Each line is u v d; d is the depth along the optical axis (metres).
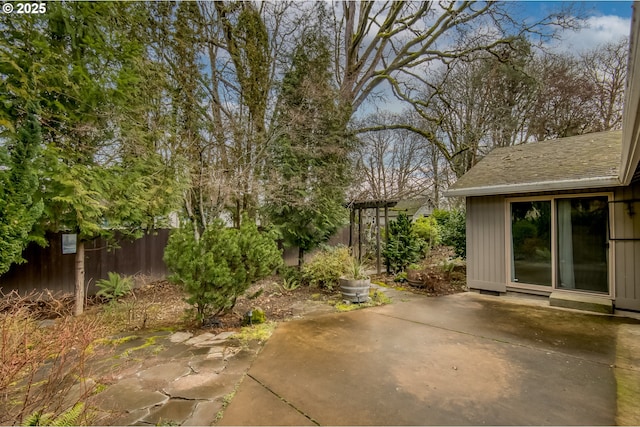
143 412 2.54
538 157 7.20
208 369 3.32
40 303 5.20
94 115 5.08
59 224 5.04
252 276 4.89
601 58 14.10
